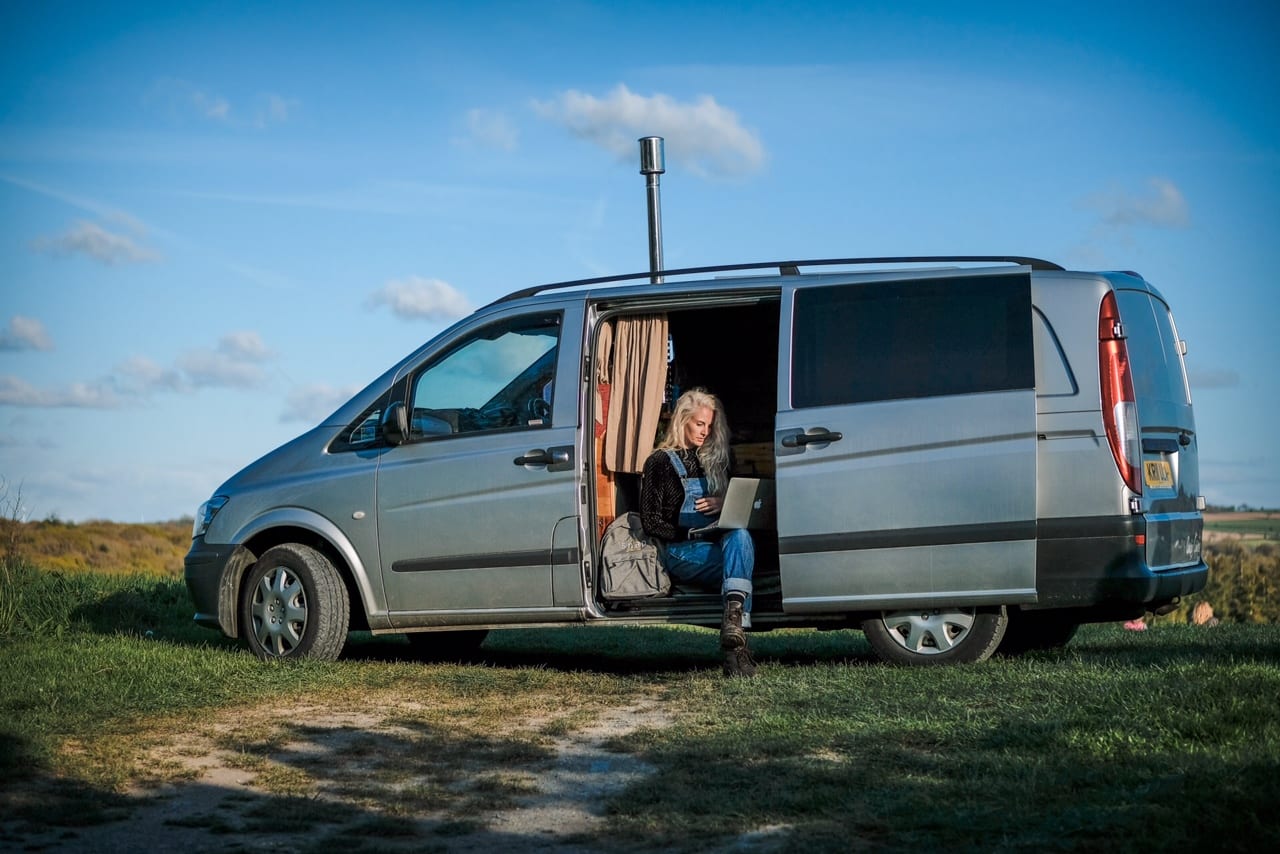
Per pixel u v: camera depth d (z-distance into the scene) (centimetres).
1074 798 408
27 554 1105
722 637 688
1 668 707
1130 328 689
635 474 815
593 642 985
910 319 688
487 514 745
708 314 862
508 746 538
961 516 663
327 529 785
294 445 823
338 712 618
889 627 695
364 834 416
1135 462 652
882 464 675
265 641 794
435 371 786
